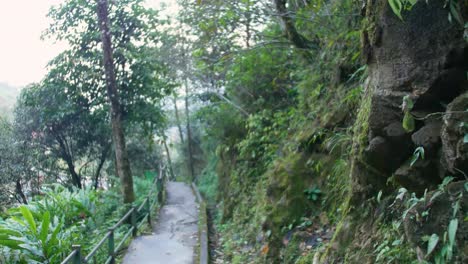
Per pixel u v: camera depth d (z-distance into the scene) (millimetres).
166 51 10148
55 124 14562
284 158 6934
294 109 8344
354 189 4227
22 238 5355
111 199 11055
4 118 15406
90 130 15047
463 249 2307
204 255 7457
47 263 5418
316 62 7758
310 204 5832
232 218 9930
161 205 13484
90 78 14086
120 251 7887
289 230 5750
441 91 3074
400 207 3453
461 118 2594
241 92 11328
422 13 3105
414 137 3070
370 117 3434
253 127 10445
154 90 14188
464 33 2857
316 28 7449
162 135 16141
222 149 13906
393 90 3268
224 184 13172
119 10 12836
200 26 7574
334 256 4102
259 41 8445
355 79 6215
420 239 2502
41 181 15000
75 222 8047
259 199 7859
